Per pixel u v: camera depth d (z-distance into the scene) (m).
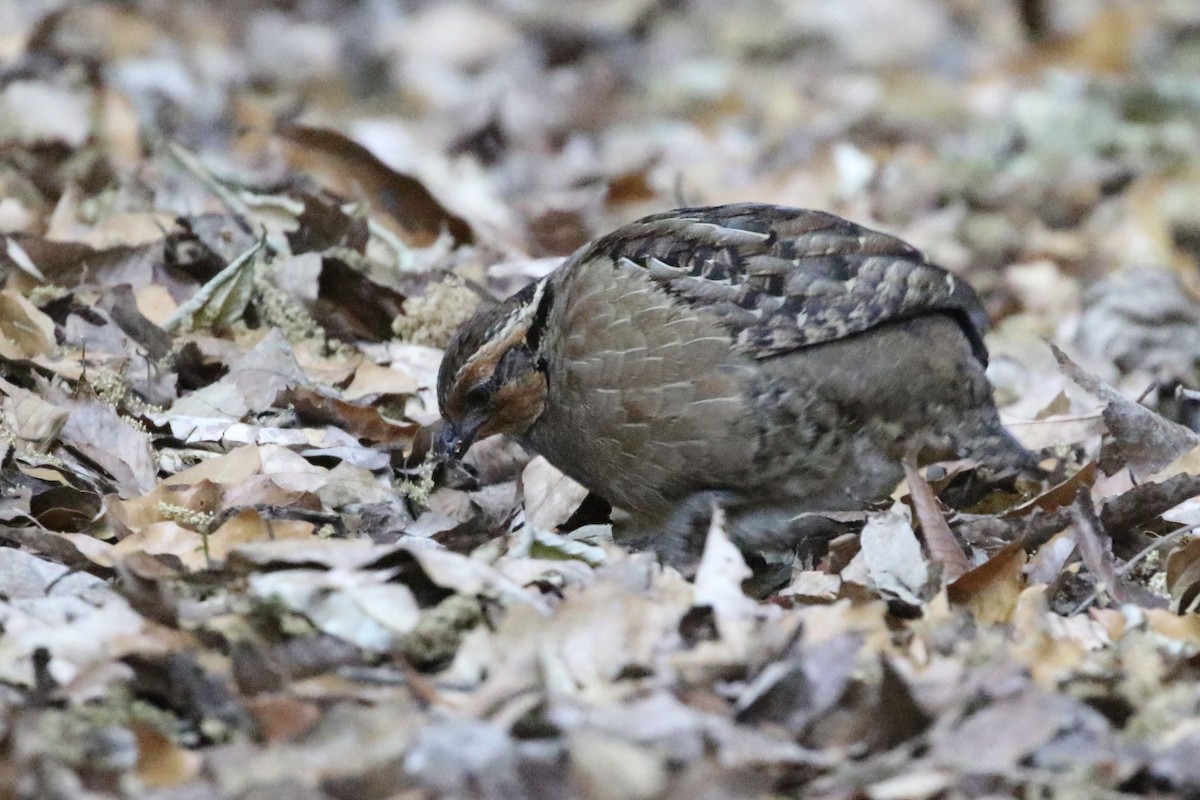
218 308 10.90
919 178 18.70
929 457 9.31
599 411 9.12
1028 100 21.89
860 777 6.35
